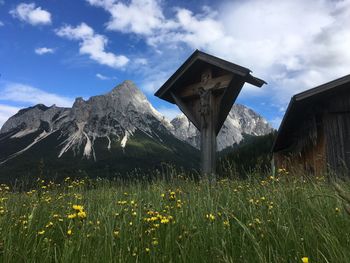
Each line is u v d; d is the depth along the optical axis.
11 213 4.29
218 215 3.86
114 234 3.29
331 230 3.08
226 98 9.52
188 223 3.61
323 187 5.41
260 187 5.71
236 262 2.83
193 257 2.92
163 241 3.26
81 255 2.87
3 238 3.27
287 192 4.79
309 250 2.87
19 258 3.03
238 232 3.49
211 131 9.59
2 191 5.95
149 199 5.09
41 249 3.15
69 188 6.74
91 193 6.41
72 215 3.37
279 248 2.96
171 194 4.47
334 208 3.76
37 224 3.85
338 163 12.26
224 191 5.48
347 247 2.77
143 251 3.06
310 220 3.38
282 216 3.60
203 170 9.23
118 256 2.90
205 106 9.62
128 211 4.13
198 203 4.29
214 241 3.07
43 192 5.98
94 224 3.63
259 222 3.40
